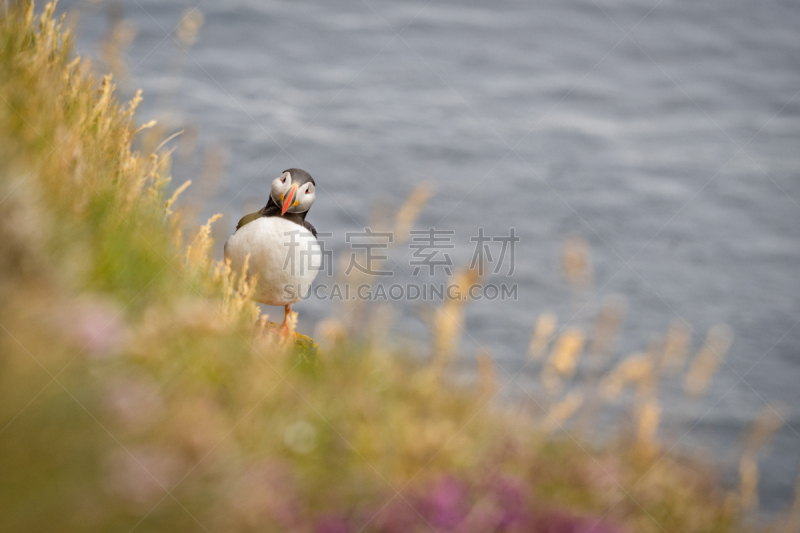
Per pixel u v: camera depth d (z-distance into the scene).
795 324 37.84
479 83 73.94
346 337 9.59
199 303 7.88
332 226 43.62
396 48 79.69
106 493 4.83
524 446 8.39
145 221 8.70
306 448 6.99
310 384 8.22
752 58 84.56
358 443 7.40
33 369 5.04
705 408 28.09
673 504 8.50
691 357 31.62
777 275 43.00
